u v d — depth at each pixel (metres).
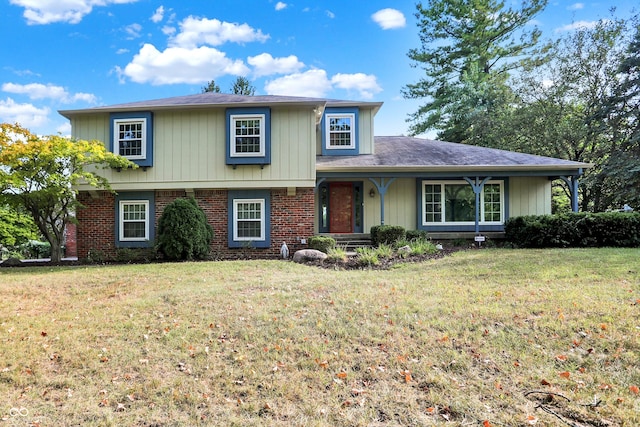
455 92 24.36
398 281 7.38
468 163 13.77
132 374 3.82
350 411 3.11
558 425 2.80
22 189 11.20
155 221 13.11
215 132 12.80
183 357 4.17
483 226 14.55
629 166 16.50
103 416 3.08
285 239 12.96
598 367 3.68
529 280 6.93
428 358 3.98
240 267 9.69
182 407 3.22
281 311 5.55
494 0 24.78
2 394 3.44
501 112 22.17
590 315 4.81
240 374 3.77
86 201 13.20
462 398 3.23
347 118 15.23
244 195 12.98
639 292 5.75
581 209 20.98
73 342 4.58
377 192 14.73
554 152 20.09
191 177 12.77
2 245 17.14
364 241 13.39
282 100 12.80
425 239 12.96
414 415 3.03
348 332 4.68
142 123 12.74
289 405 3.22
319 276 8.27
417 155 14.85
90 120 13.09
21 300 6.77
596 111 18.78
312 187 12.93
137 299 6.54
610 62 19.09
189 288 7.25
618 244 11.52
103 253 12.96
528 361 3.84
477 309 5.27
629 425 2.79
